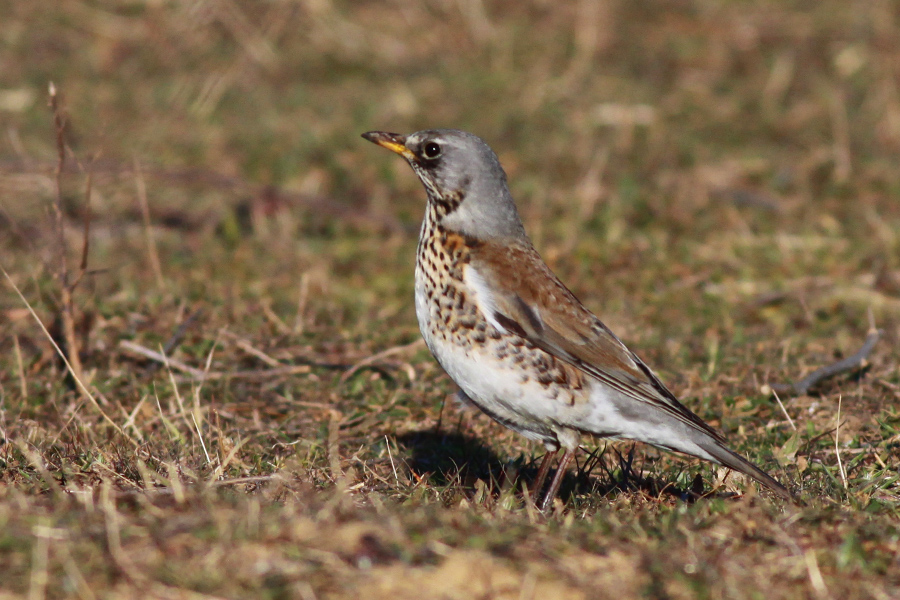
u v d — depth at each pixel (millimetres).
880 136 19578
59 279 11000
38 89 20281
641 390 8359
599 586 6336
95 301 12984
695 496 8508
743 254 15430
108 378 11156
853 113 20484
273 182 17812
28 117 19266
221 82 20719
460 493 8422
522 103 20609
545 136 19469
